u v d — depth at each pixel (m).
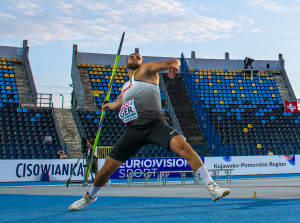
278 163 24.64
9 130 26.11
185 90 35.31
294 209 5.61
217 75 38.72
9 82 31.44
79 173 20.03
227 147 29.48
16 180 18.77
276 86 38.47
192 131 30.97
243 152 29.62
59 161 19.67
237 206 6.17
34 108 28.67
